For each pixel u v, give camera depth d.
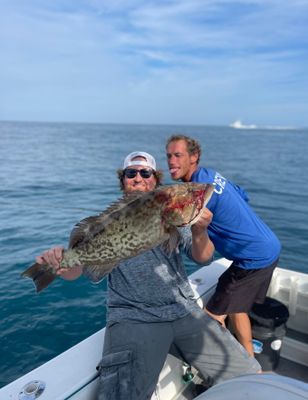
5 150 40.56
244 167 28.34
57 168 25.61
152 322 2.76
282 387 1.63
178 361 3.22
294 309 3.97
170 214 2.37
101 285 6.47
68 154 37.41
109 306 2.91
